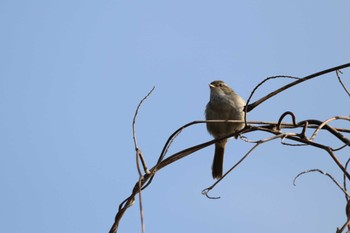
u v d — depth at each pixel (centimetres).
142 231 611
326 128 698
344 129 717
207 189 685
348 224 586
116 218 658
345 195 635
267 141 673
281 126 736
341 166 650
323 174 661
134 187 665
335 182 652
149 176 672
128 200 662
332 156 670
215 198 697
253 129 727
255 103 745
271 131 729
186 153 692
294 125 727
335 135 691
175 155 688
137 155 670
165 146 689
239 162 671
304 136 688
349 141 677
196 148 694
